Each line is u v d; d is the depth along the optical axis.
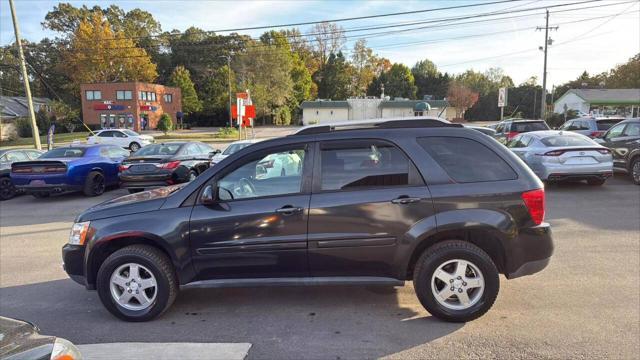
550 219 7.84
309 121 69.12
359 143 4.05
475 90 87.44
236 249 3.99
